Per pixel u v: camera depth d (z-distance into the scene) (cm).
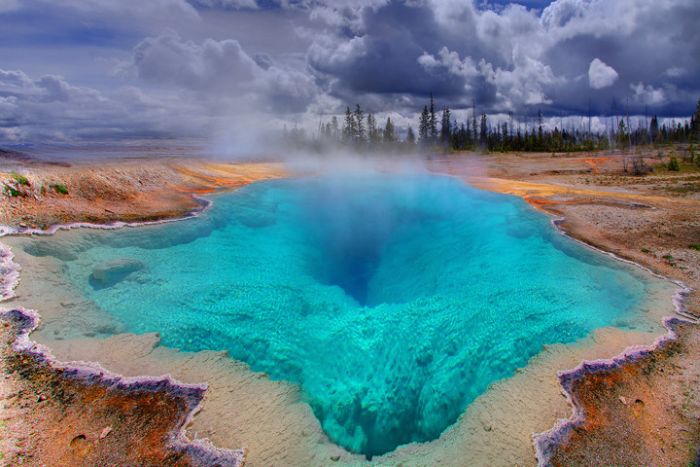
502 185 1844
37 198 960
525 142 5441
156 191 1285
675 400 514
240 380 562
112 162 1406
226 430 469
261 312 780
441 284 982
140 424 461
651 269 915
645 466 429
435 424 581
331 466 455
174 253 982
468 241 1227
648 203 1472
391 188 1839
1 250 762
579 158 3644
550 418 497
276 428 488
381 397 625
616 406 510
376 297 1010
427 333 766
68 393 495
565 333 707
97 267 824
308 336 736
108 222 997
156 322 703
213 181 1572
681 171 2784
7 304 652
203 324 709
